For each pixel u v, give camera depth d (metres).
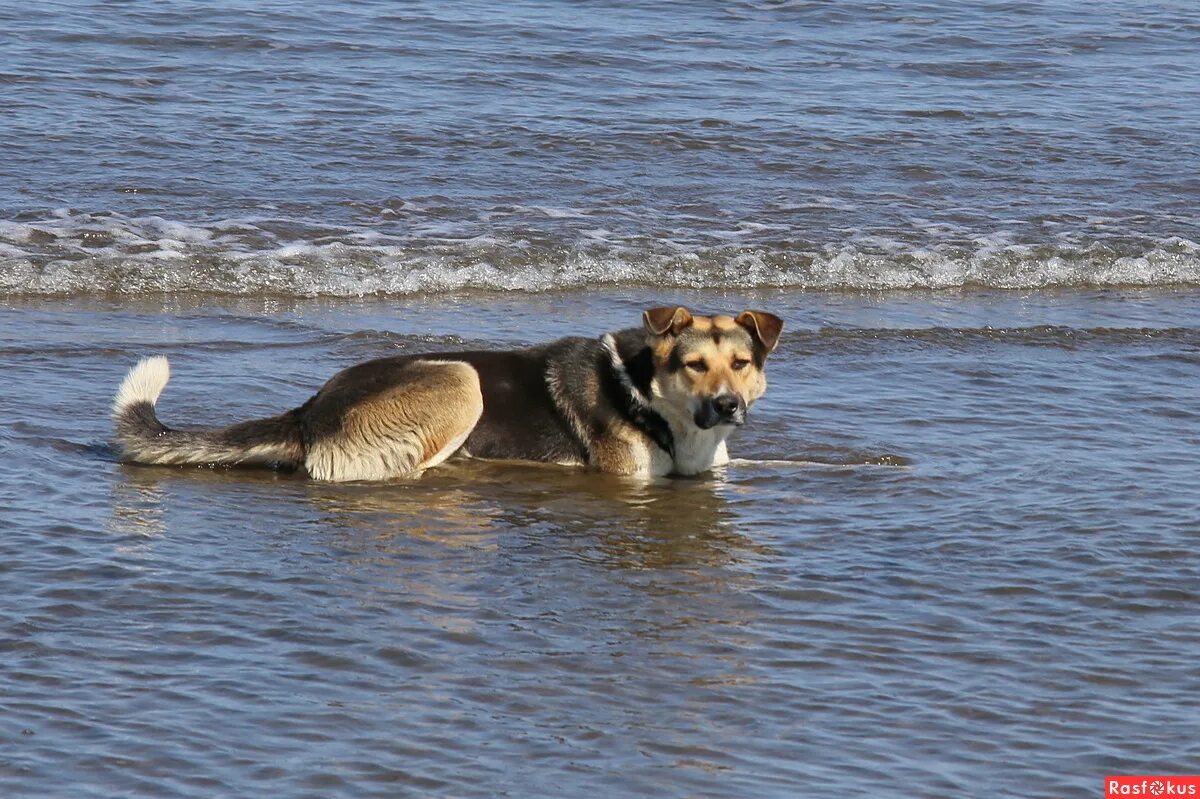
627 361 18.48
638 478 18.27
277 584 13.97
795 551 15.48
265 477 17.69
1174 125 37.50
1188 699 12.08
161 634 12.69
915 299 27.16
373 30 42.31
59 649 12.28
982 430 19.81
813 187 32.25
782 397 21.08
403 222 28.81
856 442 19.27
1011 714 11.75
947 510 16.72
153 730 11.00
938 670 12.52
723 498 17.36
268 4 44.22
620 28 44.28
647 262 27.56
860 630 13.34
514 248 27.66
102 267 25.67
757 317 18.30
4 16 41.00
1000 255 28.77
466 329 24.05
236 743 10.87
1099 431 19.80
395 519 16.27
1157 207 31.94
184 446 17.69
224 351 22.39
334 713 11.39
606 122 35.34
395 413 17.83
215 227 27.77
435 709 11.53
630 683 12.12
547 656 12.60
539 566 14.91
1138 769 10.95
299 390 20.62
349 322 24.28
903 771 10.84
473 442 18.62
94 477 17.03
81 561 14.21
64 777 10.29
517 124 34.81
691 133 34.97
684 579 14.62
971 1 49.91
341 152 32.38
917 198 31.94
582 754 10.93
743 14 46.84
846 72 41.41
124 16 41.81
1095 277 28.55
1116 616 13.73
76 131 32.28
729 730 11.38
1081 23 47.72
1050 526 16.09
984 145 35.47
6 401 19.45
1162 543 15.56
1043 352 23.69
